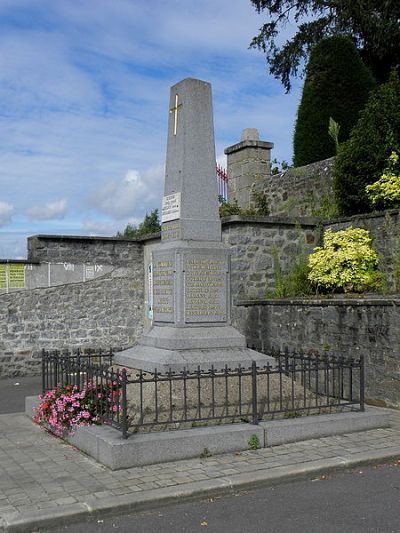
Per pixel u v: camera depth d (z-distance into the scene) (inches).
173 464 259.0
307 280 545.3
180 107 353.7
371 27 890.1
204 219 349.4
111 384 293.0
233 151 789.9
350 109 751.1
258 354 337.4
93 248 642.8
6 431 334.0
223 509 218.7
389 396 373.1
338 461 259.4
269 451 276.1
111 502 217.0
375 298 421.1
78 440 289.1
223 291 345.4
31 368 604.7
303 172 674.8
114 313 650.2
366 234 520.7
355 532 196.4
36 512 209.5
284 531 198.7
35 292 611.2
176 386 301.3
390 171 531.2
